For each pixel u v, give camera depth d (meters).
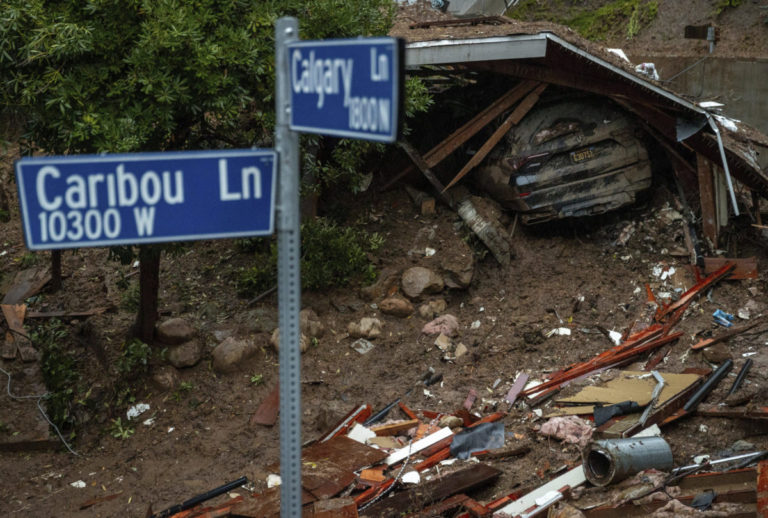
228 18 8.34
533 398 8.76
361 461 7.55
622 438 7.02
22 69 7.90
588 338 10.06
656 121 11.49
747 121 14.57
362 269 11.23
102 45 7.96
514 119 11.48
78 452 8.95
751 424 7.28
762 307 10.01
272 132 9.16
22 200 2.49
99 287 11.55
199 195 2.64
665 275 11.02
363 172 12.54
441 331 10.41
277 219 2.73
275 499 6.87
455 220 12.03
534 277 11.43
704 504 5.91
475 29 11.40
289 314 2.67
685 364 8.94
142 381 9.70
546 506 6.30
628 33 17.25
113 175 2.56
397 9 13.80
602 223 12.19
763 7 15.30
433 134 12.62
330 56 2.45
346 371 9.97
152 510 7.59
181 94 7.95
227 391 9.61
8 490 8.23
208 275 11.71
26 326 10.34
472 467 7.25
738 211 11.00
